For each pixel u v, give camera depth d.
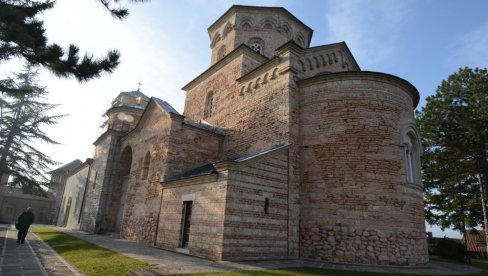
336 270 10.35
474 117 24.94
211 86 21.92
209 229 11.80
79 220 30.00
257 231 11.97
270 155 13.23
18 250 12.93
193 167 17.81
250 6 22.38
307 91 15.25
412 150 14.82
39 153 31.75
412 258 12.34
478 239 32.97
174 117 17.78
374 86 14.16
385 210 12.47
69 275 8.19
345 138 13.59
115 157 26.02
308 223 13.41
